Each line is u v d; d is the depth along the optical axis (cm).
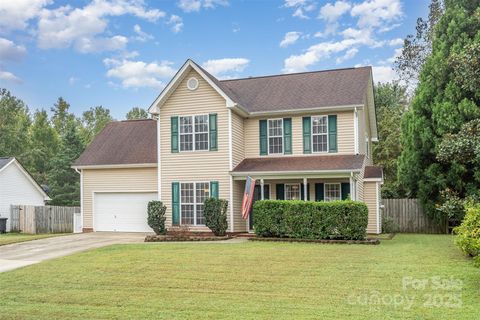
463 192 2295
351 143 2211
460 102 2258
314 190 2256
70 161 4506
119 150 2622
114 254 1538
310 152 2280
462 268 1173
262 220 1939
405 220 2545
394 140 3625
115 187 2550
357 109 2214
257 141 2378
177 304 888
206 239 1975
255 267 1242
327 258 1377
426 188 2417
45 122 6856
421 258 1350
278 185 2308
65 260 1449
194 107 2273
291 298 912
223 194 2202
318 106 2241
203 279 1108
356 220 1809
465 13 2420
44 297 978
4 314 852
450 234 2362
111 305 897
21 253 1688
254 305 863
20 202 3350
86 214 2602
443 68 2358
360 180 2238
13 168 3291
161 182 2316
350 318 764
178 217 2269
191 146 2272
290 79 2611
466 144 1451
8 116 5803
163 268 1259
